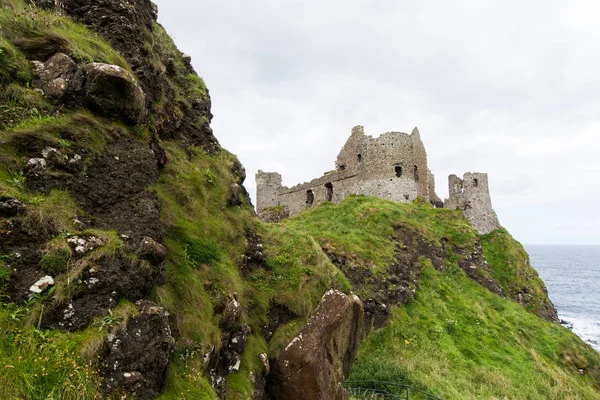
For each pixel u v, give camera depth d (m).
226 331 7.82
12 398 3.60
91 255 5.04
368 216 29.47
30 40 6.32
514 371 19.34
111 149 6.24
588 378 22.66
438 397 14.12
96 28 7.88
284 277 11.49
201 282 7.71
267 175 51.56
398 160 36.12
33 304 4.36
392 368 16.25
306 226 28.98
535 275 36.97
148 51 8.92
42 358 4.05
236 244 10.27
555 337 24.95
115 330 4.86
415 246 27.77
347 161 40.81
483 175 41.31
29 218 4.73
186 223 8.48
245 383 7.85
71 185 5.50
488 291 28.12
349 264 21.91
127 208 6.14
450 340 20.34
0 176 4.80
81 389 4.15
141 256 5.81
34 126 5.38
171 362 5.91
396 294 21.67
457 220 33.81
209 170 10.76
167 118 9.98
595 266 186.12
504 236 38.59
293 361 9.27
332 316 10.45
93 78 6.22
